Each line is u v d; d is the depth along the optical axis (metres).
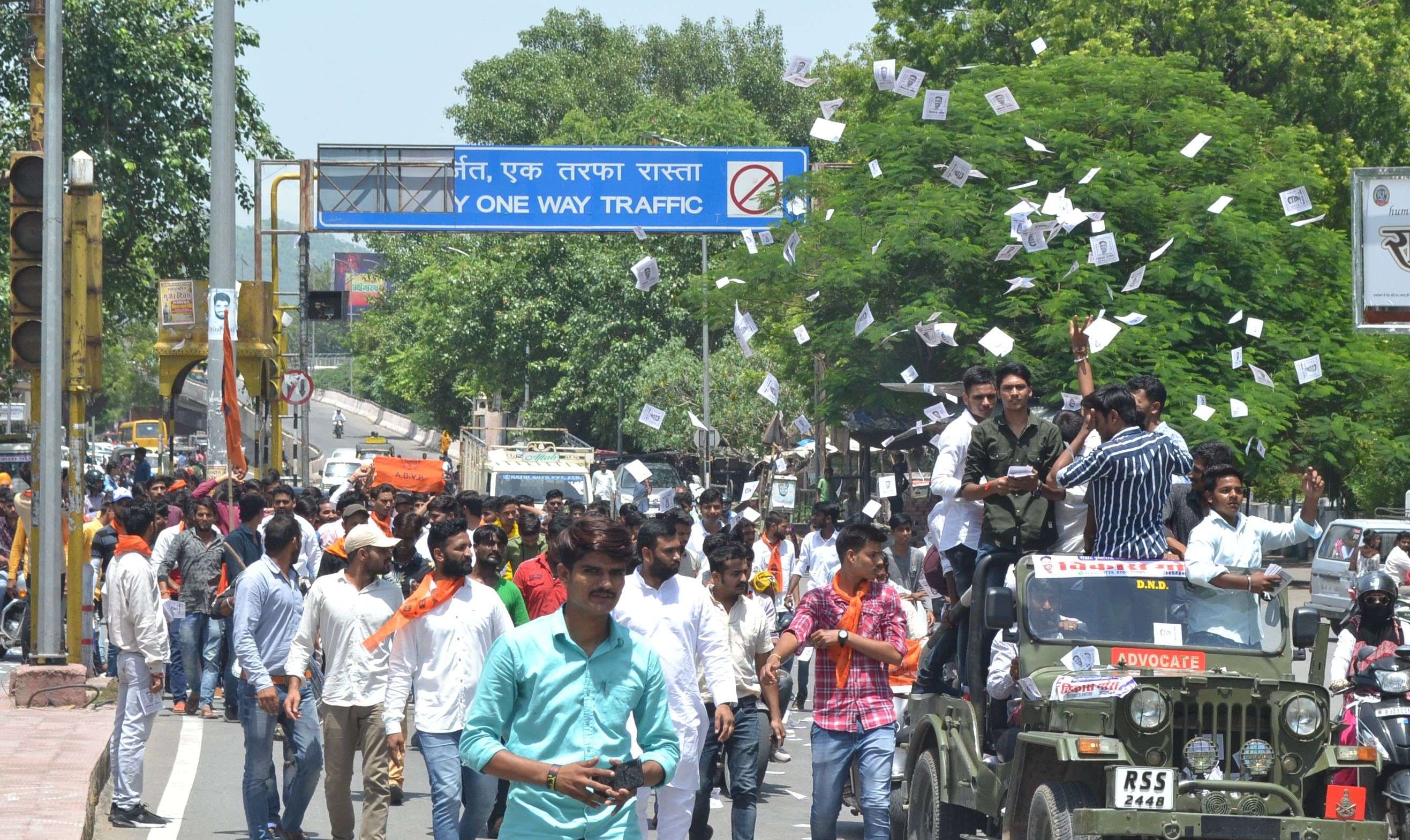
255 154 52.41
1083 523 14.11
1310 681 12.70
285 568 14.90
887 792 13.24
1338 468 44.22
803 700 26.41
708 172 47.88
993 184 40.09
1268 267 38.62
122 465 44.06
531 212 47.97
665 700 8.01
